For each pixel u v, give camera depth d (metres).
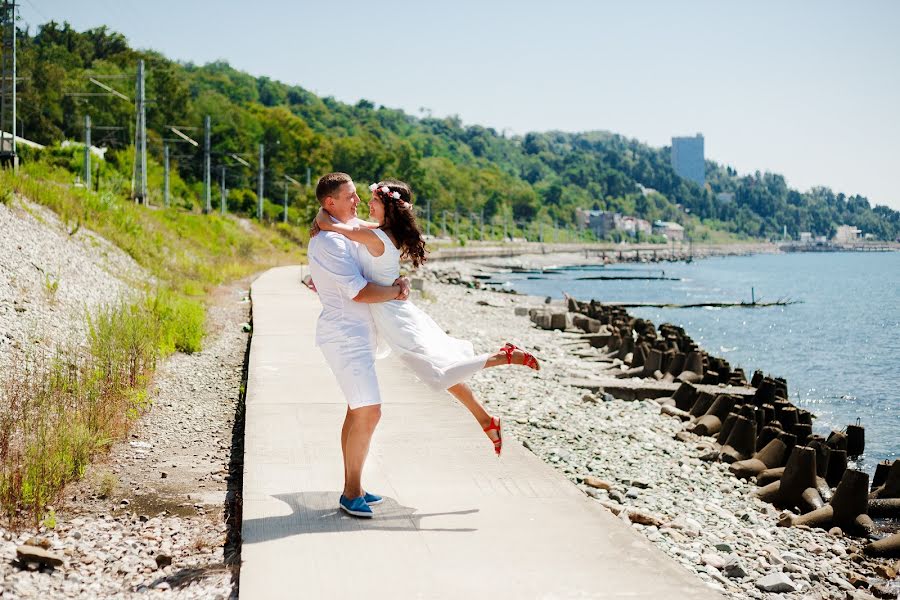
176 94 97.25
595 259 150.75
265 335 13.73
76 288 13.55
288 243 61.22
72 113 81.12
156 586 4.62
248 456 6.45
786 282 81.19
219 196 85.75
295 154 122.06
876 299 55.81
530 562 4.48
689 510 7.53
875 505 8.16
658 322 34.81
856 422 15.02
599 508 5.36
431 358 5.06
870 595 5.78
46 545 5.07
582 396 12.88
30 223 15.64
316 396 8.84
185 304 16.59
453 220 177.88
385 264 5.06
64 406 7.90
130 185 38.03
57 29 109.94
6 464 6.24
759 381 15.77
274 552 4.57
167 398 9.81
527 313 29.27
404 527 4.97
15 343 9.72
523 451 6.69
